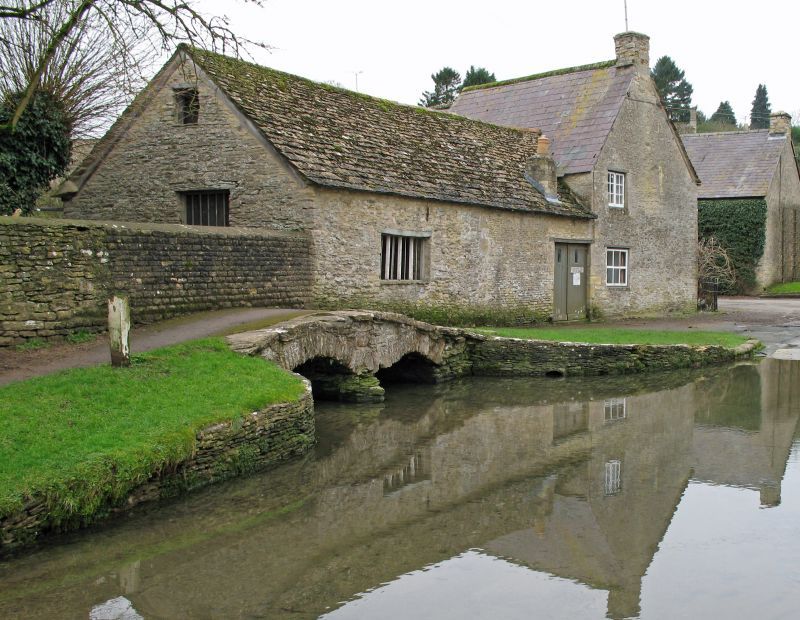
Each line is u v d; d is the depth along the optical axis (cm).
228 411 907
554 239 2308
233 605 602
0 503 648
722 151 4584
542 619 589
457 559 702
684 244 2873
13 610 581
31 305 1172
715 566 694
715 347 1877
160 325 1334
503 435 1181
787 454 1073
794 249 4725
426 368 1628
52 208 2147
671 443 1135
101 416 829
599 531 777
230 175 1733
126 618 575
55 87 1714
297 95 1886
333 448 1084
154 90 1823
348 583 648
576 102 2653
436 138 2152
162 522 766
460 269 2009
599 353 1728
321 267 1669
